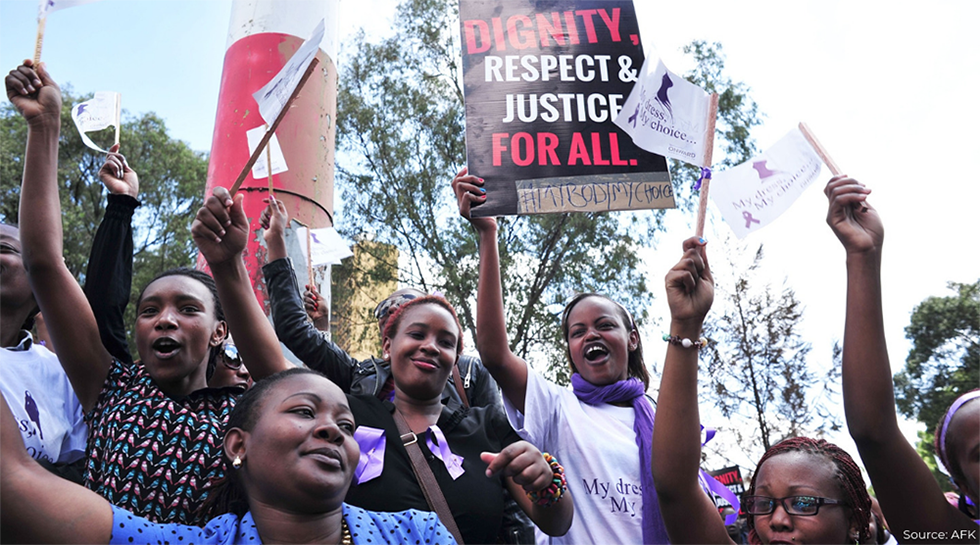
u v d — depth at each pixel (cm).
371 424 300
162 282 310
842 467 266
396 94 1767
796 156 325
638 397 378
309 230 497
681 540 272
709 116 307
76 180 1934
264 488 224
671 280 285
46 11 307
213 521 224
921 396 2361
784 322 1639
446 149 1755
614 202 366
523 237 1652
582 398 378
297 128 606
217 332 318
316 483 219
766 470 272
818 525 254
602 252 1638
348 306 1697
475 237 1647
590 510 335
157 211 2041
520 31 391
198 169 2089
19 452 194
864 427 261
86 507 198
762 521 265
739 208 326
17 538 188
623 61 391
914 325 2430
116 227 335
